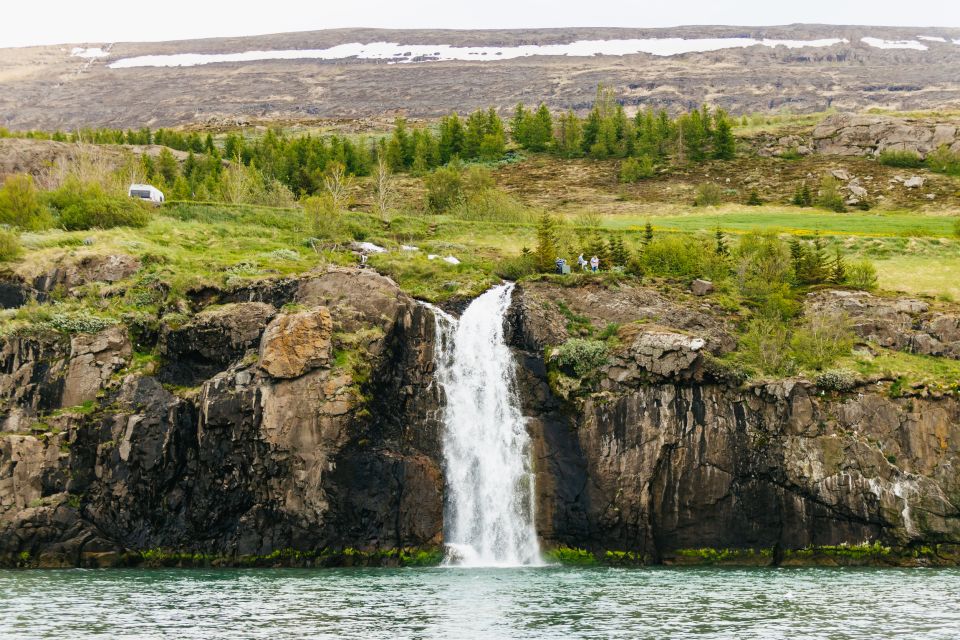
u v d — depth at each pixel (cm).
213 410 6072
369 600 4666
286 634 3906
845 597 4841
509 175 17562
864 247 10388
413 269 8069
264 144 17388
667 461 6366
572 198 15775
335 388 6091
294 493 5972
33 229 8694
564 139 19550
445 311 7406
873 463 6356
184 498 6066
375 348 6500
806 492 6344
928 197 14950
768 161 17525
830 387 6594
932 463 6412
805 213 14100
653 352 6531
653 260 8800
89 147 14550
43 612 4300
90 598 4662
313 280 7012
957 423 6512
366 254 8906
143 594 4794
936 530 6259
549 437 6606
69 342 6431
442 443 6662
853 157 17375
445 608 4472
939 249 10281
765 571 5925
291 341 6138
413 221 10738
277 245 8794
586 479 6431
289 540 5969
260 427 6022
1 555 5725
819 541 6312
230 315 6612
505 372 6925
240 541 5978
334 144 17288
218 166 15112
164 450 6056
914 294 8269
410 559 6112
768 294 8069
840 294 8062
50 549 5806
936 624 4150
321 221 9619
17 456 5862
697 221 13112
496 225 10731
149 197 10119
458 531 6519
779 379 6569
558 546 6372
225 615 4262
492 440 6744
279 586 5084
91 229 8669
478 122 19688
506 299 7519
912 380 6656
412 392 6681
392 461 6197
